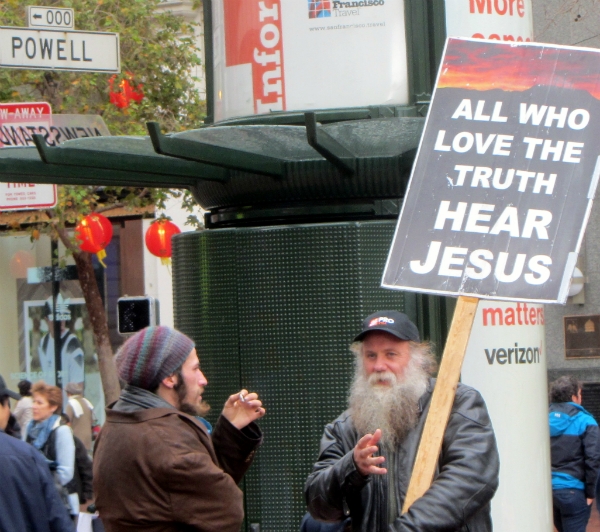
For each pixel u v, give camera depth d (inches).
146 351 285.4
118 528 275.3
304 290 443.8
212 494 272.8
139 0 987.9
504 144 288.2
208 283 462.3
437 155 288.5
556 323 1104.2
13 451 307.6
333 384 439.2
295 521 440.5
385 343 294.7
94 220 845.2
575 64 291.9
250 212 468.1
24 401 698.2
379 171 436.8
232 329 455.5
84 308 1189.1
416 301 440.8
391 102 457.7
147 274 1152.8
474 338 465.1
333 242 440.8
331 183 441.4
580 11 1072.2
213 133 394.6
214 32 500.1
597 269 1082.1
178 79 1024.2
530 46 292.8
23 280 1216.2
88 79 925.2
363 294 437.4
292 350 444.8
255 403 316.5
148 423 276.7
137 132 940.0
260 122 464.4
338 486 285.4
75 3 960.9
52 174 424.2
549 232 281.0
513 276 278.8
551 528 485.7
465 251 281.4
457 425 282.8
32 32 524.1
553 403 652.7
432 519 267.4
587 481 637.3
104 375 1014.4
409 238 283.9
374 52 458.6
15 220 1017.5
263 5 470.6
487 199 284.4
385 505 286.5
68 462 643.5
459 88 292.2
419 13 455.2
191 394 290.0
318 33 463.2
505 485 463.5
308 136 379.6
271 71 469.1
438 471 283.1
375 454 290.4
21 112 531.8
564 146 286.8
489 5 468.4
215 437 315.6
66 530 313.4
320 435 439.5
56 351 1200.2
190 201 1009.5
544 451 481.4
